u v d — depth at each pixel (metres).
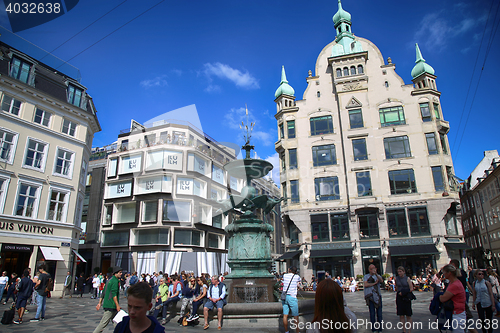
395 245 27.53
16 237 20.00
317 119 32.12
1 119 20.16
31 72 22.34
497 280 9.55
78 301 18.55
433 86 31.14
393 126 30.05
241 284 9.92
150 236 34.53
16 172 20.59
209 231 37.62
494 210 43.75
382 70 31.83
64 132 24.16
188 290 9.70
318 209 29.83
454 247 26.33
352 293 23.50
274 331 8.05
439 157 28.72
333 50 33.44
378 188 28.80
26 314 11.98
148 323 2.88
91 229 38.69
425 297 17.30
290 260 31.17
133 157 35.66
